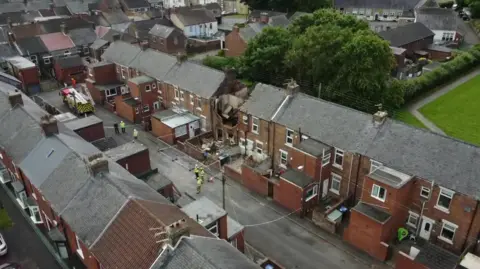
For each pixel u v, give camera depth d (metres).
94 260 25.36
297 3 108.12
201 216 28.73
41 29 82.25
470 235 29.81
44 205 31.69
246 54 67.44
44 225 35.41
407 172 32.16
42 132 35.62
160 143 51.25
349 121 37.56
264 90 45.22
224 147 48.78
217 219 28.58
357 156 35.34
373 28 103.00
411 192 32.31
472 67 76.81
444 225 31.28
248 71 66.88
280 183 37.97
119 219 24.56
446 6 120.19
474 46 80.38
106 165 28.72
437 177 30.70
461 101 62.56
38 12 104.69
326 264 31.81
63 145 33.22
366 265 31.62
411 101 62.78
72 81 68.00
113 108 59.97
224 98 50.66
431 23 93.75
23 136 36.72
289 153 41.47
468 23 108.25
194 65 54.75
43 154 33.59
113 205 25.62
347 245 33.91
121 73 64.31
